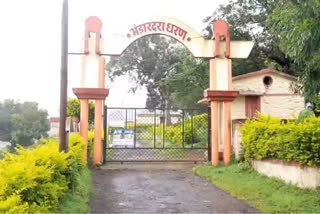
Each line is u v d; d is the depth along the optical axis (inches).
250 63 786.2
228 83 483.5
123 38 476.7
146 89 1494.8
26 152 237.5
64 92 303.1
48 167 232.4
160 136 785.6
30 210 177.3
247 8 746.2
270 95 624.4
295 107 624.1
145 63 1374.3
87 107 467.2
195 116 652.1
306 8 235.5
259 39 754.8
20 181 187.8
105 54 473.7
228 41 484.7
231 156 480.1
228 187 335.9
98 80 468.1
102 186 353.7
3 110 2020.2
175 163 505.7
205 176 407.5
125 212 258.1
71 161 280.1
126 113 509.4
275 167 339.6
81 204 257.3
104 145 490.3
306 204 253.0
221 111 506.9
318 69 271.1
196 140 647.1
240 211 259.0
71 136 399.9
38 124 1865.2
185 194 320.2
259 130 370.3
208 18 781.3
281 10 282.7
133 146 506.3
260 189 309.3
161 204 283.1
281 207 253.4
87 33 468.4
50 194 205.9
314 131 288.8
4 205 157.9
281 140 318.3
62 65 306.5
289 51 275.7
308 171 291.4
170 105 1322.6
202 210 263.6
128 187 351.6
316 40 232.2
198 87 825.5
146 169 465.4
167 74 1289.4
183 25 486.9
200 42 488.1
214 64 485.1
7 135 1897.1
